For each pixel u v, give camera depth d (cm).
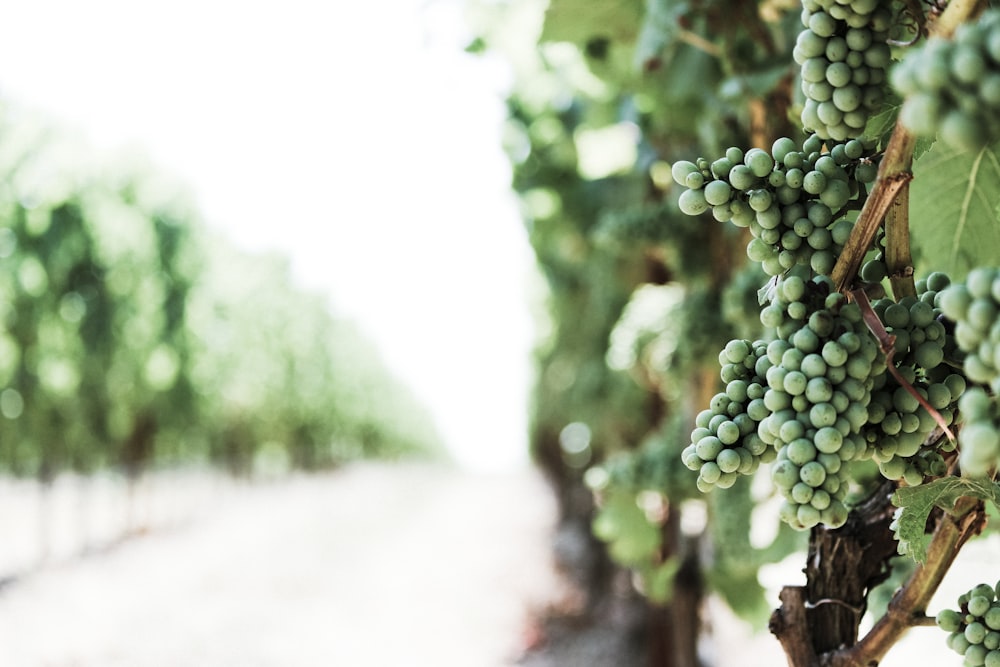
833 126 111
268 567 1466
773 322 112
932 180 151
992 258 154
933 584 130
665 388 482
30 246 1235
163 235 1606
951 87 77
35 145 1230
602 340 750
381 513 2602
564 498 1842
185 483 2652
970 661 120
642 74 299
